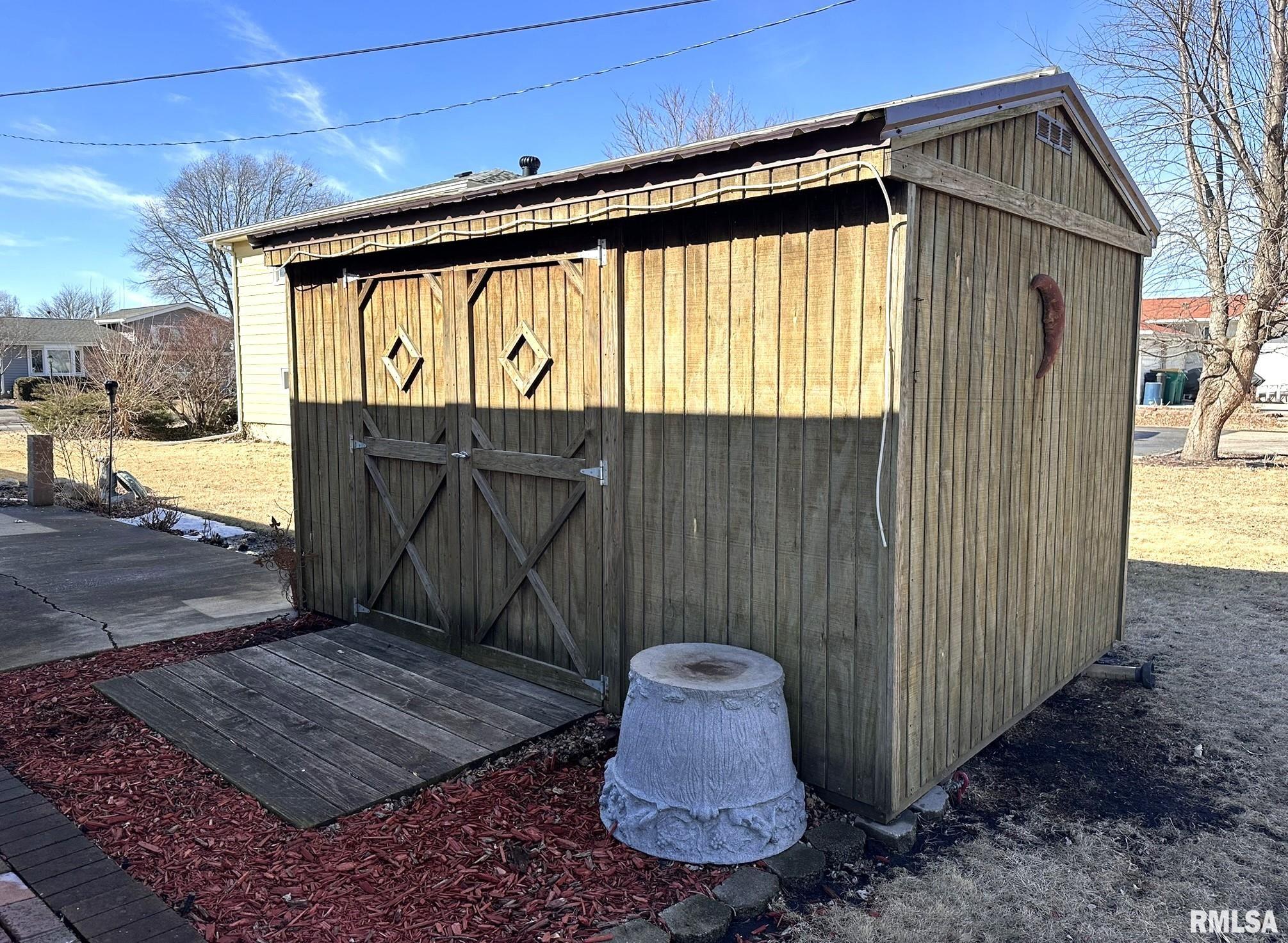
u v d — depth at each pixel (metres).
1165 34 13.80
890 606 2.92
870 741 3.03
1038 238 3.76
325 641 5.06
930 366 3.02
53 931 2.36
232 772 3.35
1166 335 16.09
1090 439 4.55
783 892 2.72
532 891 2.64
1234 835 3.18
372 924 2.46
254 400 18.31
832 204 2.99
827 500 3.08
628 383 3.77
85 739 3.71
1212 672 4.90
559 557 4.20
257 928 2.43
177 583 6.69
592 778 3.41
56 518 9.79
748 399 3.31
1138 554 8.05
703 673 3.02
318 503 5.72
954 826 3.21
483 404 4.54
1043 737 4.03
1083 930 2.59
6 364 40.62
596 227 3.81
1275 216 13.36
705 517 3.51
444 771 3.38
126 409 19.75
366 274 5.14
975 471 3.40
